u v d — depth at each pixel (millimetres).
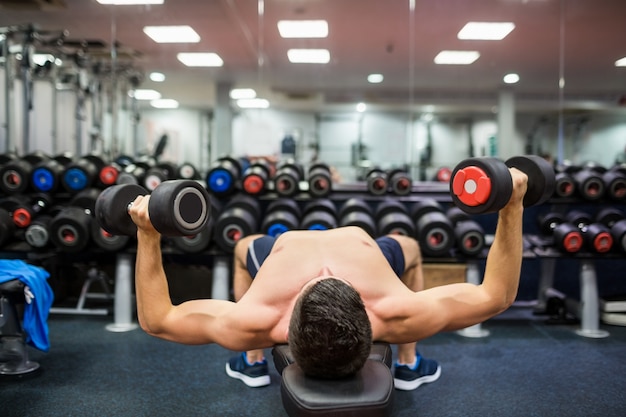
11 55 4105
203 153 4965
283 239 1279
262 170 3494
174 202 944
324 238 1258
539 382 2172
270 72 4984
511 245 1059
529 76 4945
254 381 2105
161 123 4980
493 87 4996
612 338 2863
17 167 3273
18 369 2250
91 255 3557
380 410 884
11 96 4102
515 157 1093
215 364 2395
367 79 5004
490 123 5043
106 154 4746
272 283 1145
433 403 1947
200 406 1917
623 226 2896
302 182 3621
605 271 3617
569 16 4375
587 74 4891
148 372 2281
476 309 1100
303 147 5027
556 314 3219
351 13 4371
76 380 2178
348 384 925
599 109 4941
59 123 4664
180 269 3365
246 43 4785
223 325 1080
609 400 1980
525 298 3666
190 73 4965
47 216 3150
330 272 1146
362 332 906
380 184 3477
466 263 2938
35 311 2162
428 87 5016
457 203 1014
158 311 1066
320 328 886
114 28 4555
